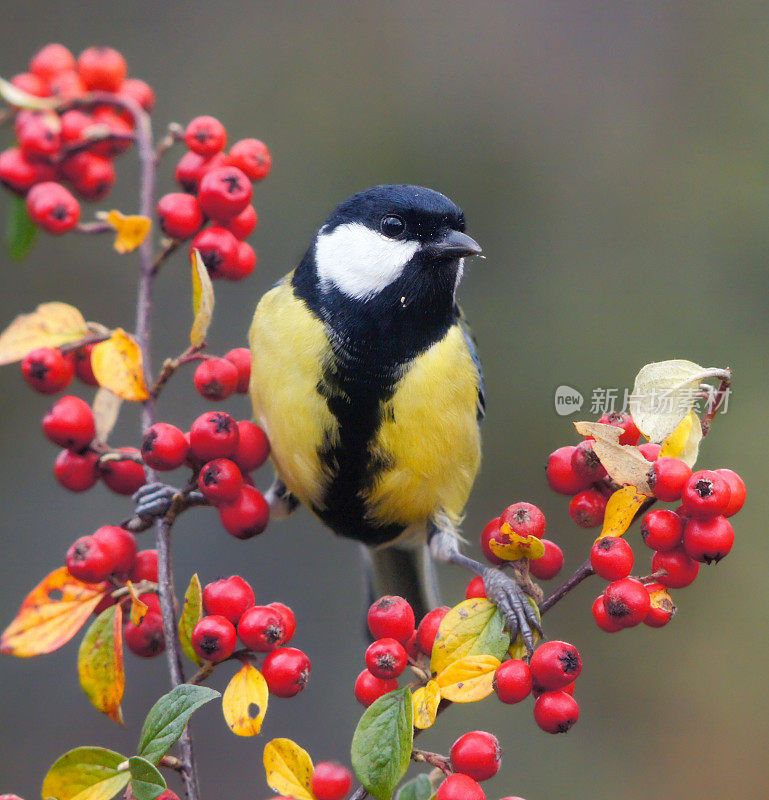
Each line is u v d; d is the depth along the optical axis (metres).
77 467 4.73
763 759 9.83
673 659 10.39
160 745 3.42
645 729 10.16
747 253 11.52
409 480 5.82
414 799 3.57
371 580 7.32
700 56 12.41
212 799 9.59
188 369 10.87
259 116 11.99
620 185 11.89
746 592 10.39
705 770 9.91
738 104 12.13
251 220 4.87
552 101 12.27
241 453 4.65
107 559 4.19
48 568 10.16
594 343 11.28
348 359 5.61
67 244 11.02
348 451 5.71
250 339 5.96
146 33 12.16
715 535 3.60
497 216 11.86
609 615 3.68
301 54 12.27
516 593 3.85
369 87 12.22
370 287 5.63
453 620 3.77
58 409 4.60
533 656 3.69
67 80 5.08
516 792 9.86
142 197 4.83
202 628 3.78
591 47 12.51
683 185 11.81
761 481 10.56
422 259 5.67
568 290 11.54
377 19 12.49
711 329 11.25
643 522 3.71
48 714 9.74
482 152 12.05
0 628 9.89
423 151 12.02
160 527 4.43
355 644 10.40
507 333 11.41
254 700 3.71
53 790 3.49
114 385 4.33
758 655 10.23
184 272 11.09
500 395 11.16
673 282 11.48
